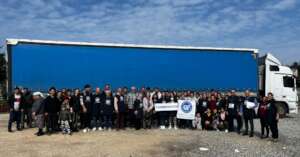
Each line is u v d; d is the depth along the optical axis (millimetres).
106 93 17297
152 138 14883
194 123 18266
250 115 16062
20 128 17578
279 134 16672
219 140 14703
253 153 12164
